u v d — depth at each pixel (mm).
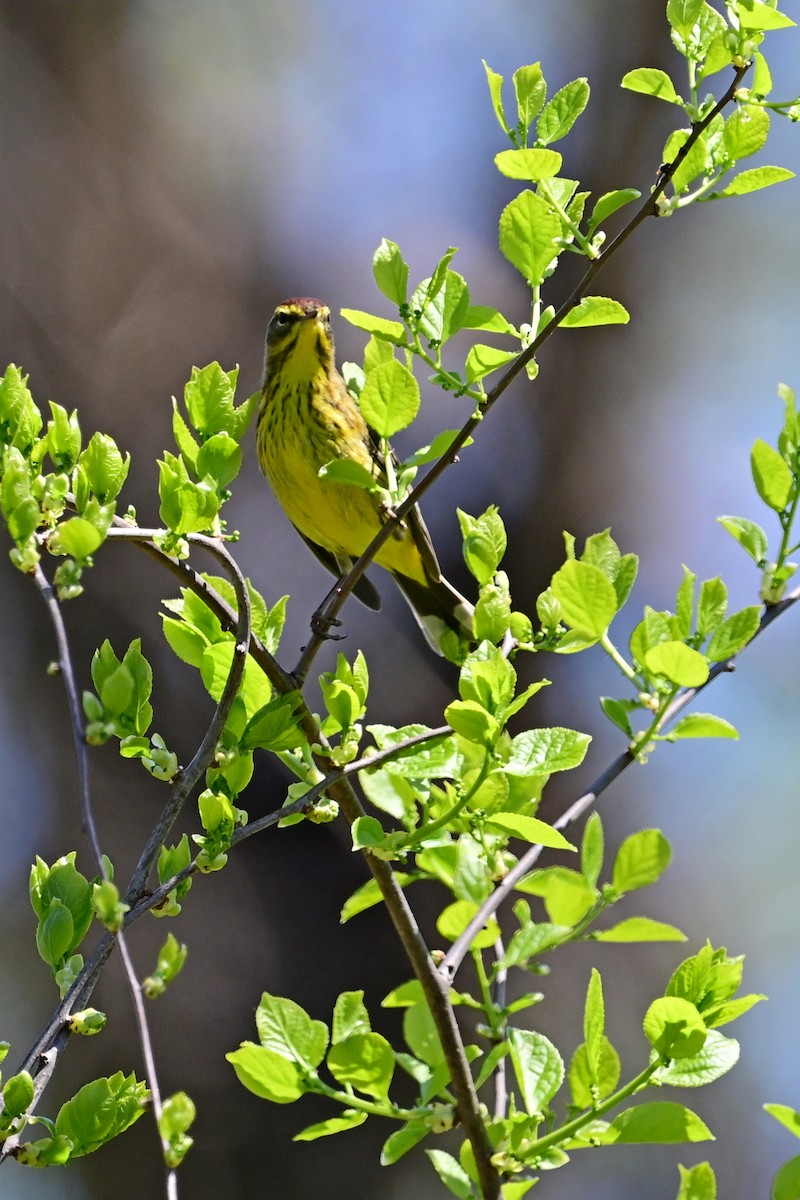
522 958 4172
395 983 12602
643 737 4547
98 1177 12180
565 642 5141
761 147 5242
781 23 4949
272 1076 4340
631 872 3990
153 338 14320
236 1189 12023
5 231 14414
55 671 3986
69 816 13266
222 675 5293
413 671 13500
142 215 14797
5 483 4223
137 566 13516
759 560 5039
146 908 4605
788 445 5023
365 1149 12234
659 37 15961
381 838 4469
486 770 4469
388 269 5254
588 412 15281
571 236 5359
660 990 13742
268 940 12641
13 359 13992
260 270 14828
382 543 5285
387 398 5227
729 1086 14883
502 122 5312
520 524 14719
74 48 15305
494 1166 4227
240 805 12922
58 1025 4309
